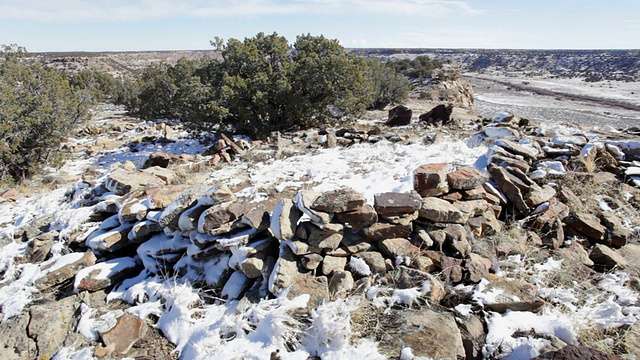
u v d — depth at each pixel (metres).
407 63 44.91
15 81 10.41
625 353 2.81
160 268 4.25
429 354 2.80
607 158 6.39
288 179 6.28
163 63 17.77
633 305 3.37
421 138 8.69
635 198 5.36
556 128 8.69
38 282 4.12
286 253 3.69
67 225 5.21
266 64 14.52
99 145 13.58
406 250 3.79
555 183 5.17
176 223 4.34
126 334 3.41
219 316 3.45
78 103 11.29
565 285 3.62
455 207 4.21
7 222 6.18
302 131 12.86
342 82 13.36
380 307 3.31
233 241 3.81
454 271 3.65
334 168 6.66
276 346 2.98
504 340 2.90
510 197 4.80
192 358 3.06
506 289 3.40
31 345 3.43
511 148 5.79
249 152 8.43
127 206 4.83
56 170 10.45
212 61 15.59
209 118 13.08
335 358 2.82
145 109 15.92
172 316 3.50
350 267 3.68
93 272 4.15
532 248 4.17
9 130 9.22
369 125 12.62
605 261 4.11
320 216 3.63
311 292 3.38
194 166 7.45
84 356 3.23
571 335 2.91
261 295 3.60
